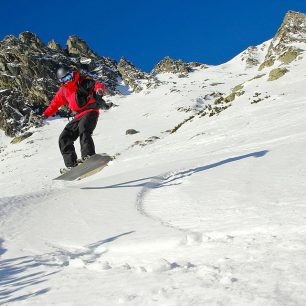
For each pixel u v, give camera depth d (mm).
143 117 71188
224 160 10391
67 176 8422
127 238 4836
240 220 4633
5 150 68688
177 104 75000
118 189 9008
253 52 123375
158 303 2709
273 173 7211
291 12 80312
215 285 2828
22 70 89562
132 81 107812
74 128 8422
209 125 31406
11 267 4535
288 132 15383
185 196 6824
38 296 3375
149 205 6828
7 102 81688
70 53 115375
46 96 85875
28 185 39719
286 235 3785
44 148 63281
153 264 3654
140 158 28234
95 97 8172
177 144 28359
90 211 7062
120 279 3393
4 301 3391
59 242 5426
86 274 3791
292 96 31047
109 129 66062
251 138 18312
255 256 3344
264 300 2469
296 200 5082
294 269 2885
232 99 39344
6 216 7516
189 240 4211
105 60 119062
